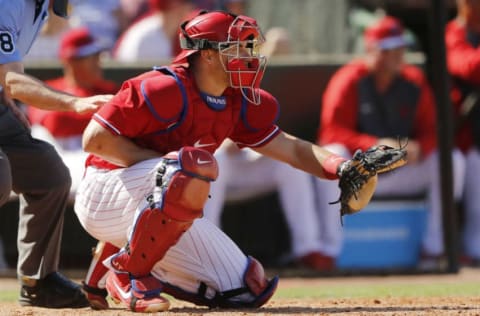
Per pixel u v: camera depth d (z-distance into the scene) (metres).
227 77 14.66
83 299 16.72
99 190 14.74
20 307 16.86
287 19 37.06
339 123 29.52
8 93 14.54
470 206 32.19
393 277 28.41
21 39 15.60
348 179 14.62
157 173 13.82
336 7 36.78
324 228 29.38
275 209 29.53
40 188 16.19
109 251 15.50
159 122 14.34
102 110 14.27
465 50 32.06
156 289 14.51
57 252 16.78
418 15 38.72
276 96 29.84
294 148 15.62
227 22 14.52
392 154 14.50
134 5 35.25
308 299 18.83
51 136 28.00
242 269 15.27
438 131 29.14
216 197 28.30
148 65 29.03
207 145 15.05
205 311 14.62
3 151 15.91
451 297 18.89
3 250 28.58
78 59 27.89
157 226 13.85
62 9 16.45
